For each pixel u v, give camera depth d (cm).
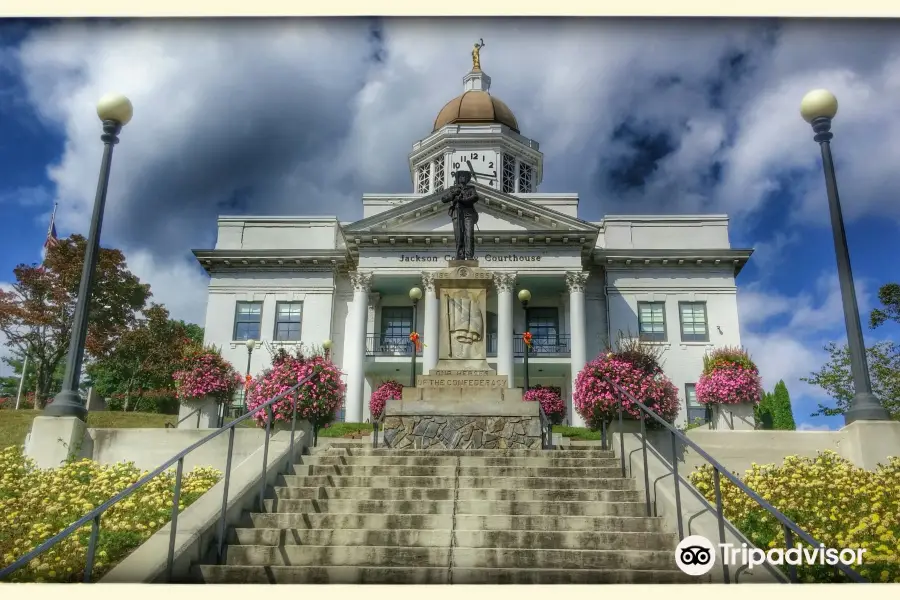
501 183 4072
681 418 3369
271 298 3622
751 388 1666
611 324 3525
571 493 917
